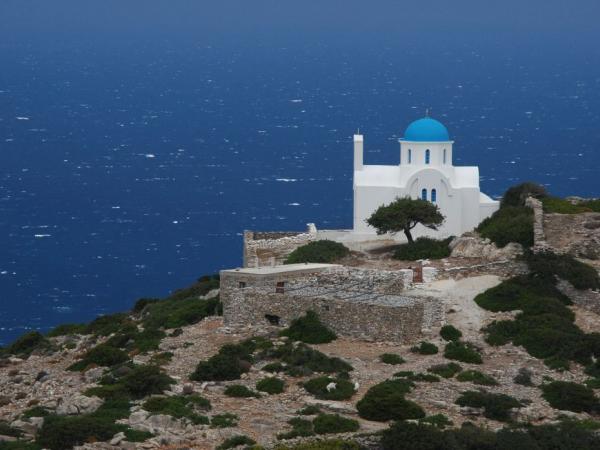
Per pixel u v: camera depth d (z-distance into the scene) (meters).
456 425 181.75
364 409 184.50
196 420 181.38
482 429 177.88
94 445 172.25
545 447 175.62
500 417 186.88
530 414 188.12
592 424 184.38
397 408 183.75
